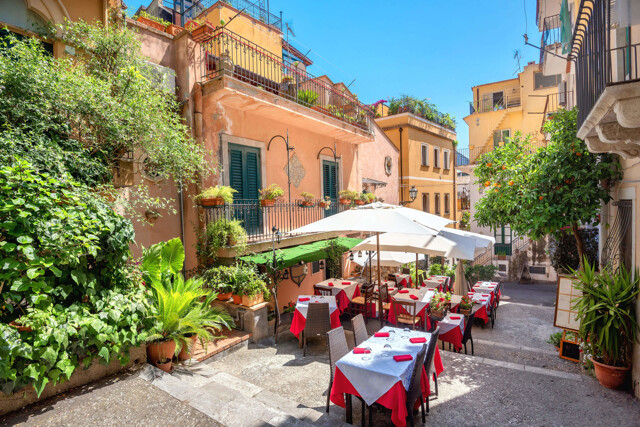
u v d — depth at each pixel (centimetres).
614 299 505
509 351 742
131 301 432
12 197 350
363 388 392
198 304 585
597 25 369
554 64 1159
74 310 375
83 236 384
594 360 531
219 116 829
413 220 646
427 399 433
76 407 348
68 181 417
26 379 326
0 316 352
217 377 507
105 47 590
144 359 465
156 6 1354
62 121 490
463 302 885
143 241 710
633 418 424
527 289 1730
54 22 604
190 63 776
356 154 1430
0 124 441
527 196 696
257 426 333
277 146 1010
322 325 652
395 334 519
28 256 327
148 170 698
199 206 766
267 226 965
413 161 2003
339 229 619
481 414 435
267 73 1192
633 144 413
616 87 288
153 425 322
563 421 419
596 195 630
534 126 2186
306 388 508
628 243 593
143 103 562
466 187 3288
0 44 532
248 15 1205
